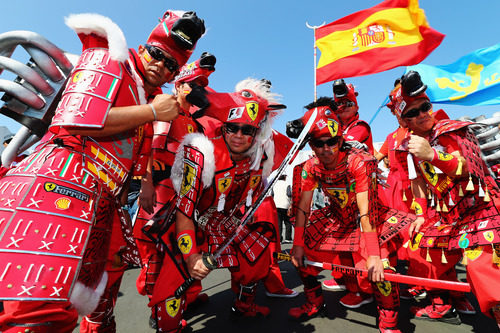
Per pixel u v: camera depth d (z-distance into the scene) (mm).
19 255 876
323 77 4723
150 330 1930
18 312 886
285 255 2004
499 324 1389
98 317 1399
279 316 2055
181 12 1430
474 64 4301
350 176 1828
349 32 4617
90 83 1082
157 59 1359
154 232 1385
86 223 1052
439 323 1922
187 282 1297
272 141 1771
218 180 1520
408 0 4238
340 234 2010
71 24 1139
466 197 1625
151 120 1160
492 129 2529
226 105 1441
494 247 1387
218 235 1632
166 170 1830
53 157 1081
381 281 1583
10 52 1247
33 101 1235
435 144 1760
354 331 1812
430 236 1815
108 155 1179
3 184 1028
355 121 3201
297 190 2053
